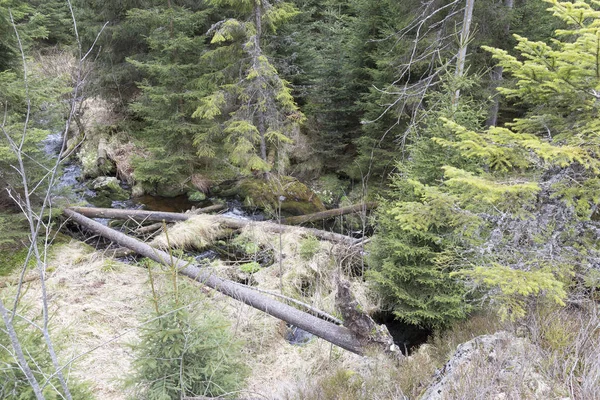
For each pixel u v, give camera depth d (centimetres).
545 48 283
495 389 251
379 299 574
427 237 477
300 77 1153
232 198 1058
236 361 384
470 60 753
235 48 938
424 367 365
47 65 1088
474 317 454
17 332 297
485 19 742
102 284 605
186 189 1051
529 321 317
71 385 306
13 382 274
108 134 1173
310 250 702
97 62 1129
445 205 326
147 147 1084
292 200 1026
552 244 293
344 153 1169
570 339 293
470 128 462
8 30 604
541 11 786
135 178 1016
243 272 695
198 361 318
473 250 337
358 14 1057
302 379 449
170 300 316
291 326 591
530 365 269
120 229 840
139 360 307
